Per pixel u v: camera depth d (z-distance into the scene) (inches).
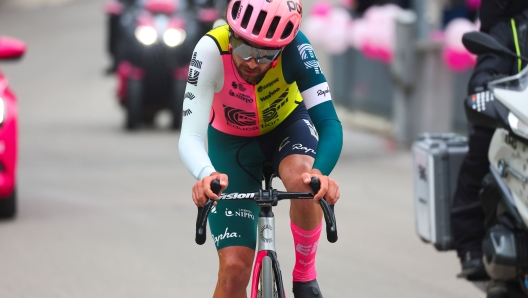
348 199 901.2
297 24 379.9
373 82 1411.2
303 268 433.7
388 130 1370.6
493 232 470.3
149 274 624.1
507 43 510.0
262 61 382.0
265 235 379.9
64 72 2194.9
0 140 756.6
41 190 936.3
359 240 737.0
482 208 507.5
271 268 372.5
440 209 553.3
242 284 416.8
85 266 642.8
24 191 931.3
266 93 426.9
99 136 1336.1
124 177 1011.3
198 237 353.7
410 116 1221.1
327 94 417.4
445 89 1200.8
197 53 412.2
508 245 460.1
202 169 382.9
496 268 466.6
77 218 801.6
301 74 419.2
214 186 358.3
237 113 438.0
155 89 1353.3
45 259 660.7
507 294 485.7
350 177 1025.5
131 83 1339.8
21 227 764.0
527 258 458.9
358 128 1430.9
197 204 367.9
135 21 1342.3
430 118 1203.2
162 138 1318.9
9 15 3380.9
